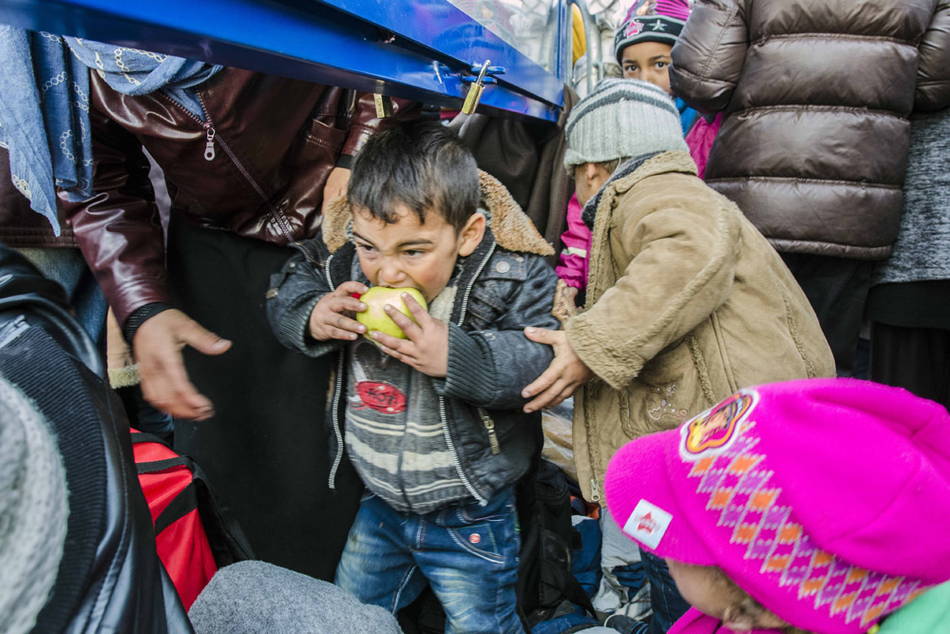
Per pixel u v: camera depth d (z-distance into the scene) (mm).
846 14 1661
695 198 1154
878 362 2039
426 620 1606
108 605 363
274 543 1591
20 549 316
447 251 1097
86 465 395
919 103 1795
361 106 1374
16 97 1062
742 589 649
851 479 570
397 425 1231
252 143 1212
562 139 1839
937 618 612
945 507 563
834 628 598
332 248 1273
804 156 1744
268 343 1479
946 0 1692
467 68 1119
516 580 1438
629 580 1873
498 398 1097
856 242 1774
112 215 1229
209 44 588
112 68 1087
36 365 430
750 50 1798
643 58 2539
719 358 1184
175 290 1496
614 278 1308
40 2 453
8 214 1310
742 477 618
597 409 1308
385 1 781
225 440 1541
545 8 1852
